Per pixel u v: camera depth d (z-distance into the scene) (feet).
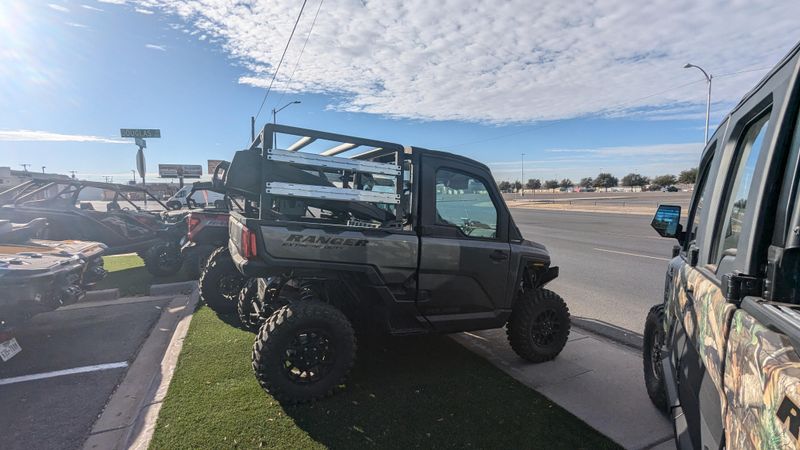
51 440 10.07
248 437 9.77
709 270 7.27
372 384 12.48
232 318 18.29
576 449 9.57
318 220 13.67
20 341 16.35
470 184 13.52
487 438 9.91
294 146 14.84
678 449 7.48
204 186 31.94
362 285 12.36
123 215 30.19
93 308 20.76
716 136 9.11
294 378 11.23
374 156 14.96
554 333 14.69
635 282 27.17
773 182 4.91
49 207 29.22
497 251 13.56
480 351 15.37
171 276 28.35
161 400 11.38
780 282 4.55
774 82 5.38
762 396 3.84
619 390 12.44
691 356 7.43
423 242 12.47
